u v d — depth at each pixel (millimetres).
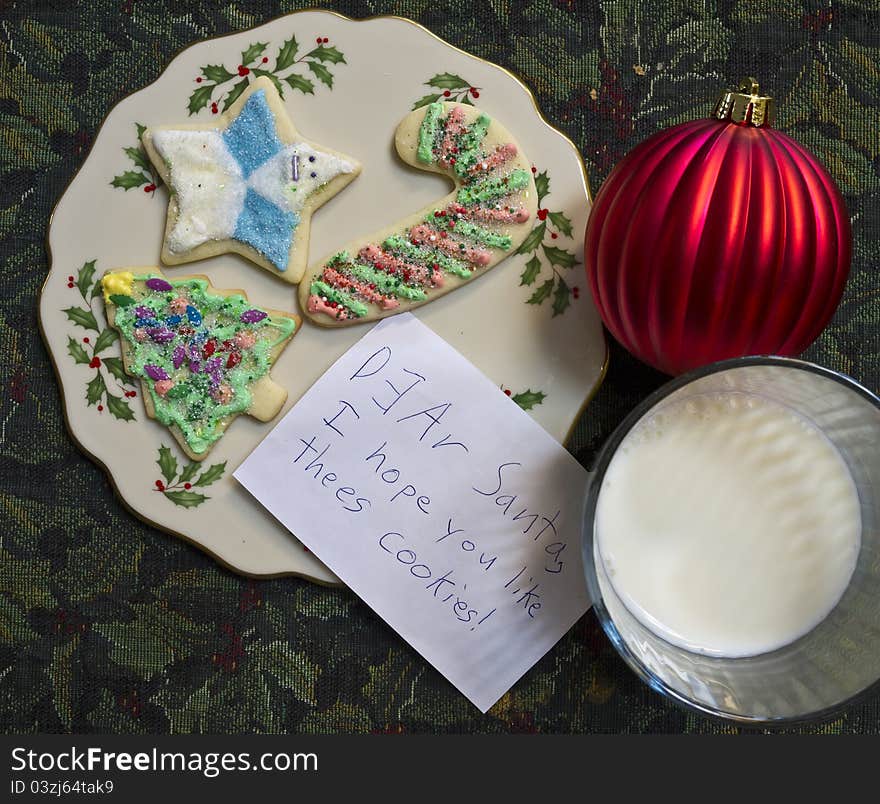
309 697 423
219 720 423
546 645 417
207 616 423
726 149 361
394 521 417
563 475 414
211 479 416
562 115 424
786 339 370
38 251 424
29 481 423
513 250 412
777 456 387
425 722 423
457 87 415
